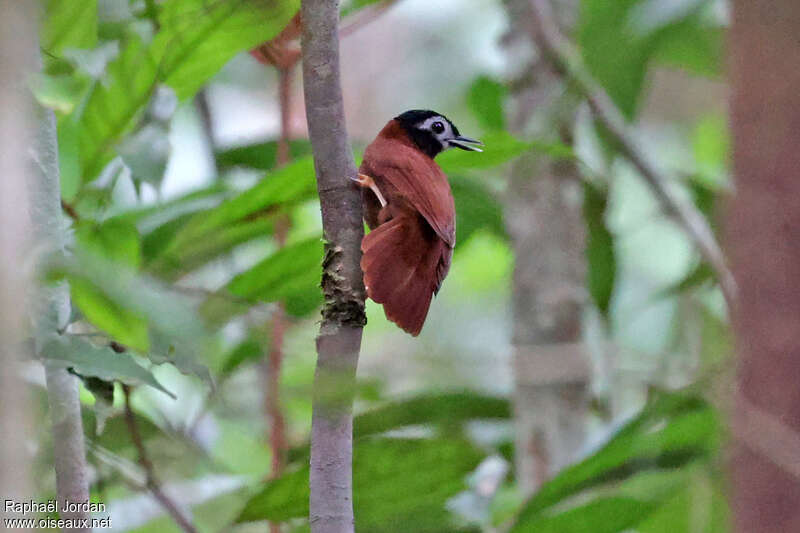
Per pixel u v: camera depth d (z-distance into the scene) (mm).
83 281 4648
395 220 7613
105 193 7992
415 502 8945
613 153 12742
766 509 6996
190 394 10812
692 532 9672
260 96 16391
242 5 7414
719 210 11883
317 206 13648
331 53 6230
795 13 6773
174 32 7547
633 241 16781
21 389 3783
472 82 14320
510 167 11664
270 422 9336
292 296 9031
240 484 9992
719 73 14586
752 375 6961
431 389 10094
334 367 5816
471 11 19531
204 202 9695
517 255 11586
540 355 8336
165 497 7965
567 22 12516
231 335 9070
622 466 9555
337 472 5719
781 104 6805
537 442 10812
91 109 7723
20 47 3816
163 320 4387
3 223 3699
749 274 6965
